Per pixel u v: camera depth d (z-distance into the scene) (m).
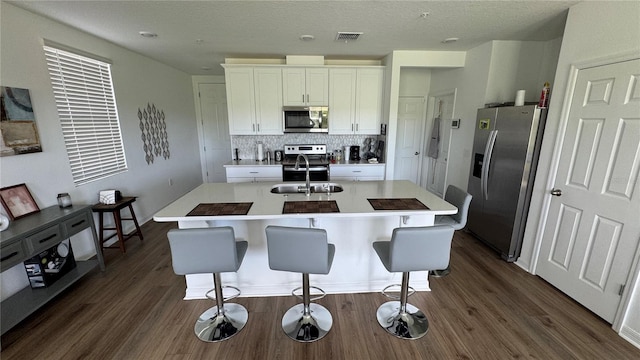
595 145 2.11
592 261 2.14
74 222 2.41
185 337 1.96
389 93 4.05
